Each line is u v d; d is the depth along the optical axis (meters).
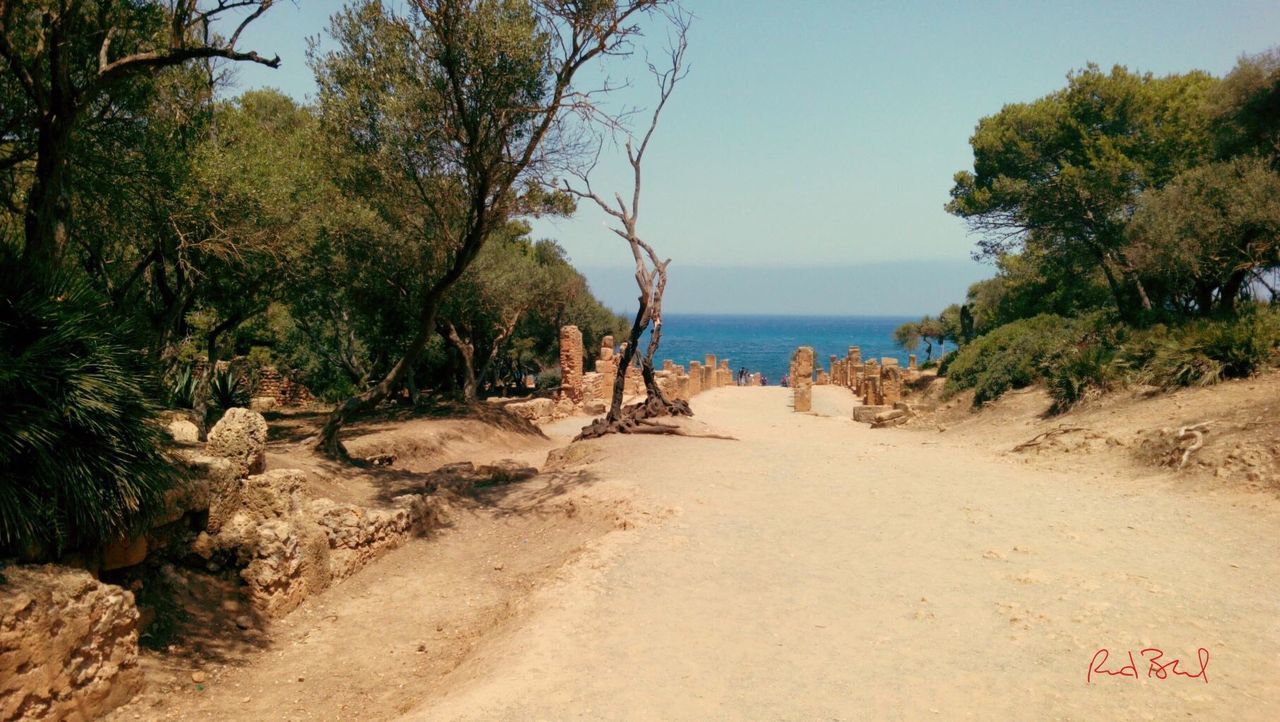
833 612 7.22
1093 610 6.73
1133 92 27.92
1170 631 6.22
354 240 19.25
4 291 6.64
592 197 18.00
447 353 31.19
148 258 14.20
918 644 6.39
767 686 5.80
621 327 52.34
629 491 11.90
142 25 10.59
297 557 8.65
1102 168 26.08
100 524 6.57
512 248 32.69
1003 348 22.48
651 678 5.99
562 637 6.81
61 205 9.41
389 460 15.62
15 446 5.95
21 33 9.34
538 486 13.25
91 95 8.84
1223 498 9.89
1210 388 14.06
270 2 9.59
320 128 15.92
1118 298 25.72
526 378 49.31
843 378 46.12
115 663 6.20
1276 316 16.08
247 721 6.25
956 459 14.59
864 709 5.38
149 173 11.72
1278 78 21.00
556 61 13.22
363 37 14.68
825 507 11.02
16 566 5.91
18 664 5.35
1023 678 5.66
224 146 15.66
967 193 32.88
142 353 7.76
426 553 10.64
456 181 15.10
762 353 155.00
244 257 14.77
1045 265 32.94
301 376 34.31
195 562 8.18
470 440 19.64
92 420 6.50
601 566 8.68
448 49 12.16
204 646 7.36
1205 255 18.59
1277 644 5.91
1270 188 17.75
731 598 7.68
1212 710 5.04
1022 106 30.95
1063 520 9.69
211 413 20.09
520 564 10.12
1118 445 13.00
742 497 11.64
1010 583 7.62
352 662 7.46
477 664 6.63
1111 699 5.27
